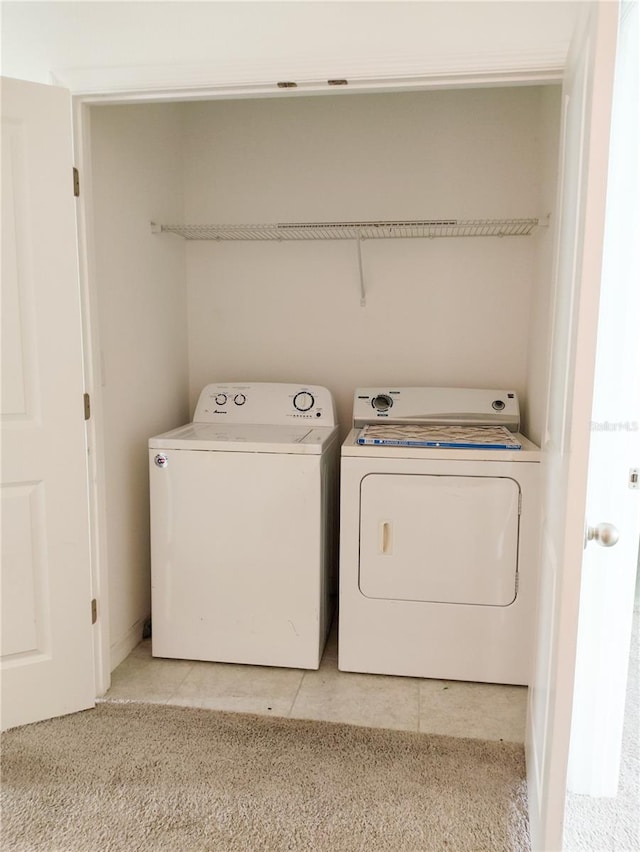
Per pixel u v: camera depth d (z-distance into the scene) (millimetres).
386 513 2021
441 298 2559
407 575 2041
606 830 1416
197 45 1692
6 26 1765
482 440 2062
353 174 2549
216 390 2584
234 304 2713
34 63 1771
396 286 2586
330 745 1717
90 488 1902
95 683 1954
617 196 1282
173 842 1378
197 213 2672
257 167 2607
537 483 1939
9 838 1387
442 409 2412
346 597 2080
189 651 2191
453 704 1936
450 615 2039
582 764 1521
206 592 2152
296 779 1577
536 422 2215
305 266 2639
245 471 2072
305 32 1646
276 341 2707
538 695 1434
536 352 2258
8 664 1775
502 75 1597
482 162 2447
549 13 1539
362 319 2631
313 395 2512
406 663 2084
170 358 2566
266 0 1645
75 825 1425
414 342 2607
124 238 2129
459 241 2510
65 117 1699
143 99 1771
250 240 2654
